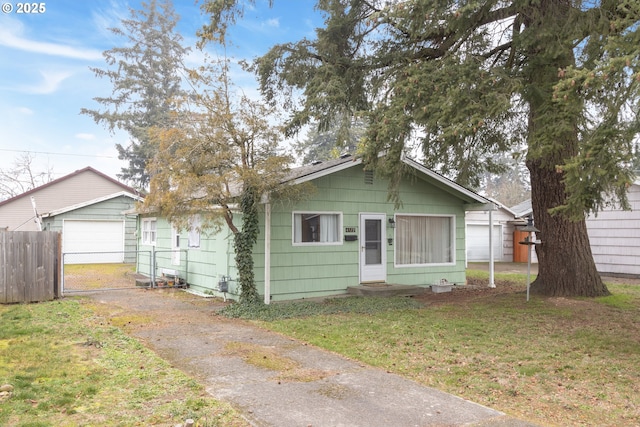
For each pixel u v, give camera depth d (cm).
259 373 553
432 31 956
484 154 1268
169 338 733
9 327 771
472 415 432
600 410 448
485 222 2659
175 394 470
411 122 921
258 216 1098
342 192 1230
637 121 640
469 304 1053
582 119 777
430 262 1388
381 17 972
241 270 1030
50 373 523
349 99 1205
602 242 1788
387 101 988
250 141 993
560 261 1109
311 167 1234
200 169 954
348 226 1238
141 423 394
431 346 682
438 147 1034
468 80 829
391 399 471
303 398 470
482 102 831
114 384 493
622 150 642
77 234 2319
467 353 646
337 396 477
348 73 1162
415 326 814
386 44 1150
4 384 475
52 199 2922
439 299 1159
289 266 1143
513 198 4953
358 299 1119
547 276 1127
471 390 503
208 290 1252
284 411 434
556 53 825
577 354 640
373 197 1282
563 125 747
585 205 669
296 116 1114
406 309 993
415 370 571
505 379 539
